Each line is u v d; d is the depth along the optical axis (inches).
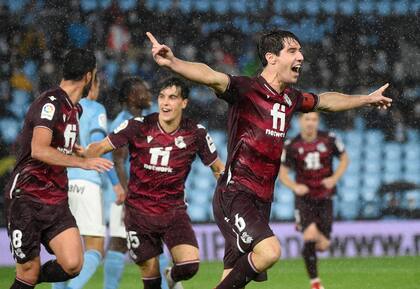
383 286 1293.1
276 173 821.9
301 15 2308.1
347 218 2075.5
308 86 2253.9
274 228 1753.2
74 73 828.6
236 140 808.3
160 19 2247.8
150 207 931.3
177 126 933.8
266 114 800.9
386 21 2315.5
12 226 818.8
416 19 2319.1
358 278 1391.5
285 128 813.9
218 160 956.0
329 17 2315.5
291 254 1738.4
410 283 1326.3
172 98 920.3
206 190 2055.9
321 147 1423.5
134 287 1282.0
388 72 2278.5
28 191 816.9
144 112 1576.0
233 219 799.1
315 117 1417.3
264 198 815.7
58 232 820.6
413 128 2240.4
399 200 2079.2
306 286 1296.8
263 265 778.8
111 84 2137.1
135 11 2236.7
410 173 2208.4
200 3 2272.4
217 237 1718.8
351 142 2213.3
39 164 815.1
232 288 794.2
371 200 2098.9
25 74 2137.1
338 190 2139.5
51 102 805.2
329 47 2289.6
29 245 815.1
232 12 2284.7
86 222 1060.5
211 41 2261.3
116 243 1111.0
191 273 915.4
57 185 825.5
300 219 1384.1
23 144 815.7
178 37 2251.5
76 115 836.0
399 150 2220.7
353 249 1769.2
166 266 1072.8
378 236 1782.7
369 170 2194.9
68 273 823.1
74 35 2196.1
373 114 2231.8
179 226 929.5
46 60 2164.1
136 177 933.8
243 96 796.6
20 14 2176.4
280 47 803.4
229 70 2249.0
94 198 1069.1
